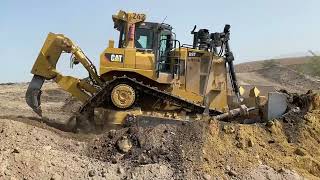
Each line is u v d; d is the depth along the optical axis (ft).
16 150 33.19
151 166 34.37
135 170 34.06
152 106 44.68
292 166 36.73
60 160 33.88
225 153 36.47
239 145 37.60
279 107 43.52
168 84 45.27
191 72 46.01
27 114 64.23
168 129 38.04
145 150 36.11
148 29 45.52
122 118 42.75
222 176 34.35
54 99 93.71
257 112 44.83
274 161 36.88
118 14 45.52
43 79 45.80
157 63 44.88
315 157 38.63
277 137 39.75
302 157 37.63
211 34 47.11
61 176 32.45
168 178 33.60
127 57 44.19
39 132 37.11
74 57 45.80
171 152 35.88
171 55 46.01
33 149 34.19
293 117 42.27
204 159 35.45
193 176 33.83
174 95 44.01
